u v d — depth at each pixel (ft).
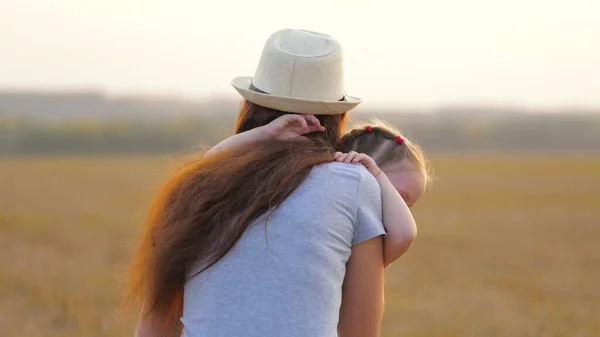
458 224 96.53
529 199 137.39
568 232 89.40
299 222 9.47
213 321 9.39
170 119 475.72
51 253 58.08
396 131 11.98
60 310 33.01
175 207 10.04
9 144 401.08
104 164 251.39
